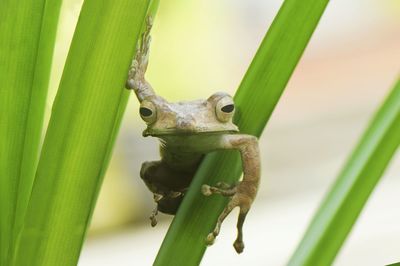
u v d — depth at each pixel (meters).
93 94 0.49
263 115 0.53
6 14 0.50
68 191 0.50
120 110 0.53
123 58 0.49
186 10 1.51
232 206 0.53
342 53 1.73
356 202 0.52
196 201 0.53
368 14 1.74
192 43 1.54
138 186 1.47
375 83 1.72
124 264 1.31
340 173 0.52
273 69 0.52
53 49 0.51
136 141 1.46
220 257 1.33
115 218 1.46
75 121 0.50
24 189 0.51
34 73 0.51
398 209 1.45
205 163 0.54
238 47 1.59
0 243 0.51
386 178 1.56
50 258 0.50
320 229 0.52
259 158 0.53
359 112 1.68
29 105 0.51
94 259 1.34
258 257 1.31
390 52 1.73
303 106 1.67
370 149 0.52
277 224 1.43
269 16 1.62
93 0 0.49
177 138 0.53
